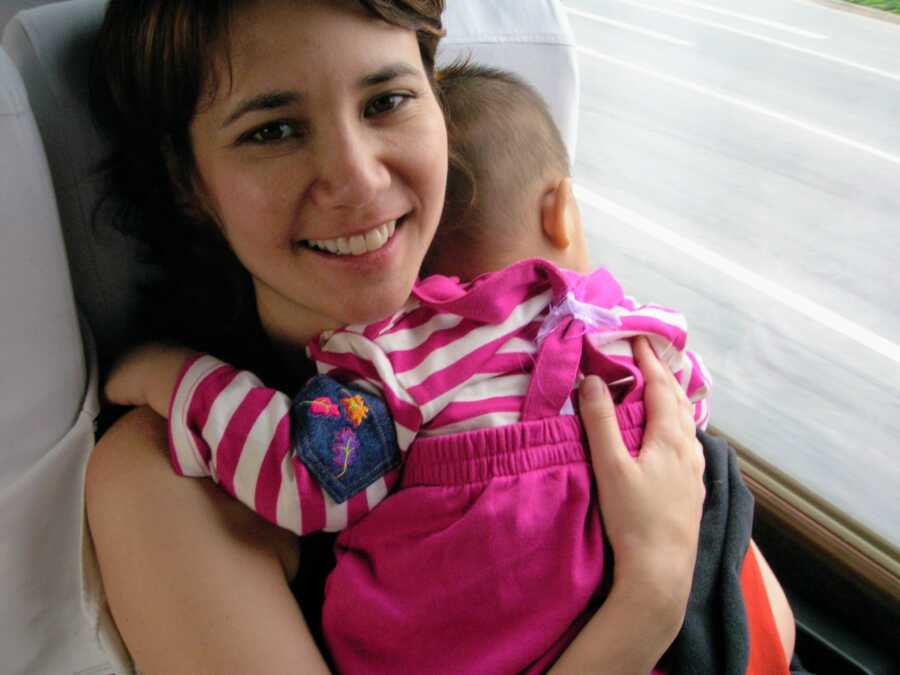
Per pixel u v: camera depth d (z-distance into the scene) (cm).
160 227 65
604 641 56
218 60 51
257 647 55
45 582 66
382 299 59
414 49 56
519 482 58
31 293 55
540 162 76
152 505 59
